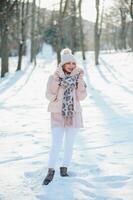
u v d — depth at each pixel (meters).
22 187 5.65
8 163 6.88
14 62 40.69
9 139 8.88
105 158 6.94
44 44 58.06
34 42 37.84
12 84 23.80
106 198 5.12
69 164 6.14
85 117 11.39
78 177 5.96
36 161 6.91
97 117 11.31
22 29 32.53
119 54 41.53
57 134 5.90
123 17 54.75
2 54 29.47
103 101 14.68
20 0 32.75
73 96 5.91
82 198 5.16
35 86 22.17
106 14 54.66
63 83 5.88
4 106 14.83
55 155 5.85
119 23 61.06
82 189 5.47
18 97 17.70
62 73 5.90
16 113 12.98
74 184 5.68
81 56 42.41
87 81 22.97
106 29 73.06
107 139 8.39
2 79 27.27
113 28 68.56
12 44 54.50
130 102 14.11
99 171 6.23
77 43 57.06
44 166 6.56
